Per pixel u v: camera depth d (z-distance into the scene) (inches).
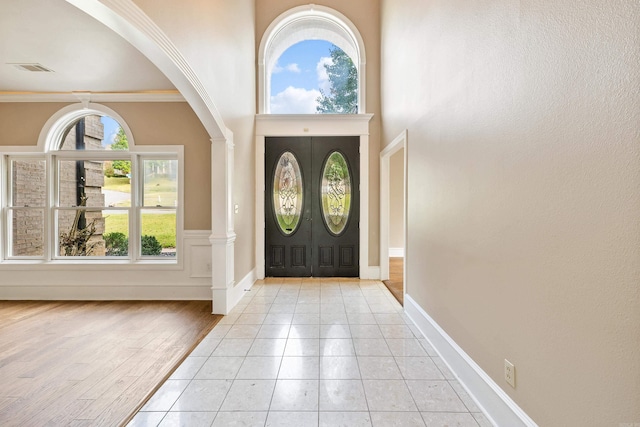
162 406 78.4
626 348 40.4
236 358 102.3
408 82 139.9
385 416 74.3
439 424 71.5
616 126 41.6
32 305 157.0
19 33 111.9
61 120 168.4
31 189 171.6
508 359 65.9
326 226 209.6
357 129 204.7
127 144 171.2
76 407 78.0
